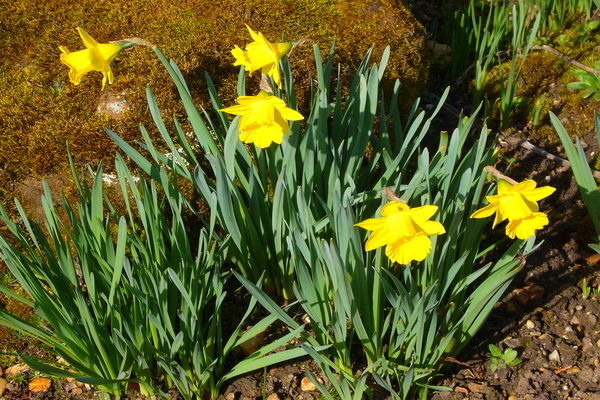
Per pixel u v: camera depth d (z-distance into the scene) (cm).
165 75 105
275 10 114
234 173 94
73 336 85
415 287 84
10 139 101
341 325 86
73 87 104
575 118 118
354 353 94
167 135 92
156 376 92
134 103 103
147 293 84
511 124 119
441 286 88
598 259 102
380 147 98
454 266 86
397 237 79
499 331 96
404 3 126
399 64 113
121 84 104
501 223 106
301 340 90
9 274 97
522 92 122
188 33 110
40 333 87
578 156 92
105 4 114
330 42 111
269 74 88
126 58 107
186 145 94
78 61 88
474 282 100
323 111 92
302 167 95
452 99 123
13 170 100
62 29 111
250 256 95
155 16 112
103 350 86
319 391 91
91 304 89
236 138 90
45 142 101
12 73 106
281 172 91
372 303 88
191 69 106
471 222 87
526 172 112
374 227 80
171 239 90
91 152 101
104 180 100
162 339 88
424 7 141
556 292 99
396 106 97
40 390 92
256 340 95
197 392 89
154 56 107
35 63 107
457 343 91
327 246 81
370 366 86
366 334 87
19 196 99
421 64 117
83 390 92
